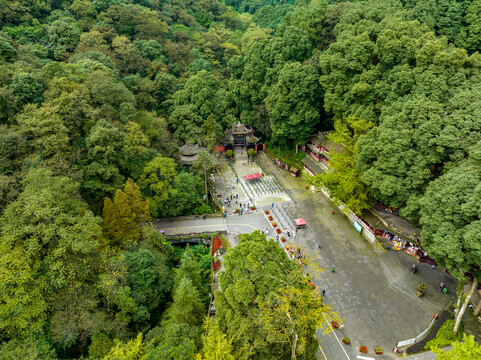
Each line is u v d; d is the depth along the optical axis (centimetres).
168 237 5519
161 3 11581
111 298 3584
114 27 8912
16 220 3183
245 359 2728
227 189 7200
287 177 7662
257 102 8406
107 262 3719
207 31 11912
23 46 6338
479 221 3077
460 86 4300
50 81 5106
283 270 3089
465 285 4138
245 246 3130
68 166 4225
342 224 5778
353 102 5900
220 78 9838
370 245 5188
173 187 5781
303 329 2752
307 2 12650
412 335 3759
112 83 5797
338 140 5456
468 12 6538
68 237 3238
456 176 3475
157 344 3184
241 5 15838
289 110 7250
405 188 4256
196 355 2597
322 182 5875
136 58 7944
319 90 6962
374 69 5459
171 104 8119
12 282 2953
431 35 4925
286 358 2961
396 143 4316
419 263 4694
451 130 3903
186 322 3506
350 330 3847
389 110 4816
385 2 6744
